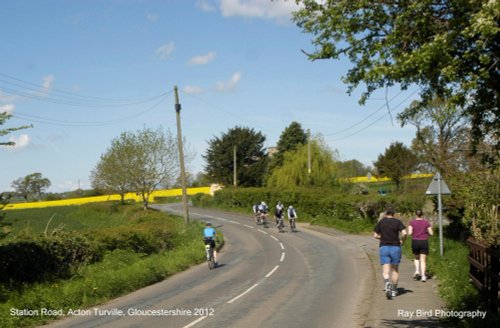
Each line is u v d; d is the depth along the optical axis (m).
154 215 40.12
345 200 39.34
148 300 14.12
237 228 41.88
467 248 17.31
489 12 5.31
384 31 6.85
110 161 51.88
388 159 69.88
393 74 6.38
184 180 39.56
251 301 13.00
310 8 7.14
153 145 51.50
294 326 9.83
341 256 23.64
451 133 33.16
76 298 13.81
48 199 102.69
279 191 52.00
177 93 39.44
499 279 8.30
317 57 7.09
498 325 7.95
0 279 14.41
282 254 25.59
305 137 78.81
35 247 16.30
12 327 11.09
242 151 76.31
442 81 6.71
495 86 6.12
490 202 16.05
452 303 10.07
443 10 6.24
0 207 14.06
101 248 20.42
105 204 58.81
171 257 23.45
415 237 14.52
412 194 36.25
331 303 12.27
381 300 11.70
